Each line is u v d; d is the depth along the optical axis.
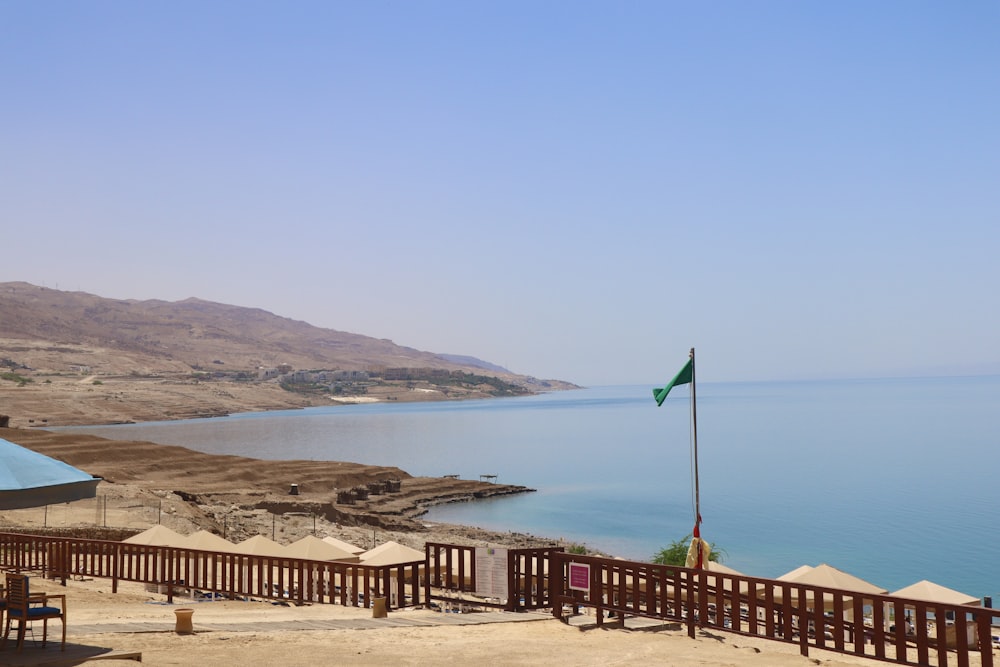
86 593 24.75
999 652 25.59
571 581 19.19
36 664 12.88
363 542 67.44
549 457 193.12
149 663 13.77
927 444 189.38
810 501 109.25
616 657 15.09
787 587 15.69
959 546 76.31
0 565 27.66
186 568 24.62
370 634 17.20
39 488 13.29
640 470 158.12
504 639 16.80
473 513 109.00
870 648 19.97
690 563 20.69
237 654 14.90
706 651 15.74
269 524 70.56
